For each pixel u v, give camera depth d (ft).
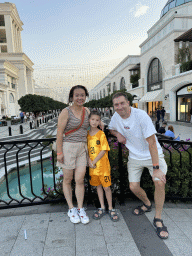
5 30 151.64
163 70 62.59
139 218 6.91
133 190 6.82
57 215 7.28
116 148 8.55
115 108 5.91
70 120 6.15
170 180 8.26
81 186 6.79
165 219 6.85
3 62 110.32
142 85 81.05
